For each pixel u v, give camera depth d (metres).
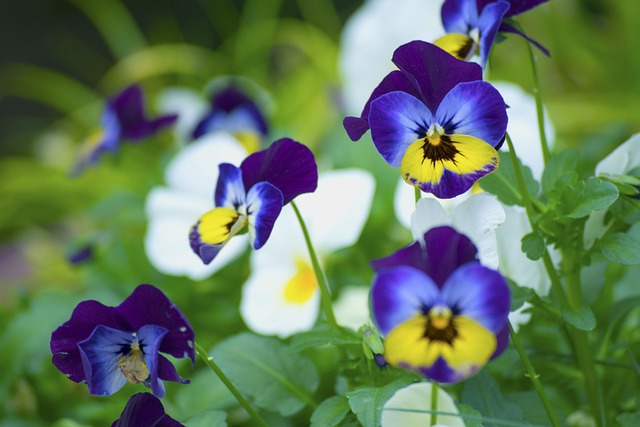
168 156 0.84
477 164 0.43
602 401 0.50
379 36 0.94
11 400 0.64
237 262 0.69
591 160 0.69
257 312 0.58
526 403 0.49
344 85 0.99
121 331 0.45
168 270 0.66
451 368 0.40
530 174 0.49
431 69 0.44
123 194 0.83
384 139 0.44
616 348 0.52
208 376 0.56
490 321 0.40
